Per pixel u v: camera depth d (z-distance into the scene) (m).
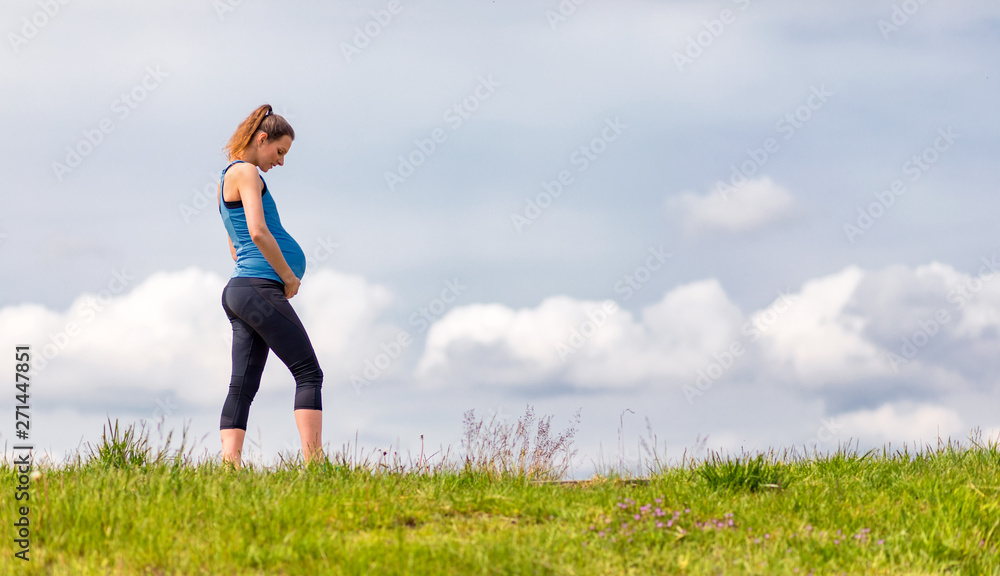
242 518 9.67
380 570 8.38
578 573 8.91
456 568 8.64
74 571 8.28
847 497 12.26
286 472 12.38
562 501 11.35
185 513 9.88
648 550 9.87
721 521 10.93
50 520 9.28
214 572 8.32
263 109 13.53
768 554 9.75
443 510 11.11
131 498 10.29
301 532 9.31
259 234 12.46
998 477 13.27
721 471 12.93
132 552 8.66
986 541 10.52
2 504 9.74
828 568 9.59
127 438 12.80
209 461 12.75
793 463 14.73
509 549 9.16
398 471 12.88
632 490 12.15
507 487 12.20
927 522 10.95
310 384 13.05
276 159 13.62
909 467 14.46
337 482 11.66
